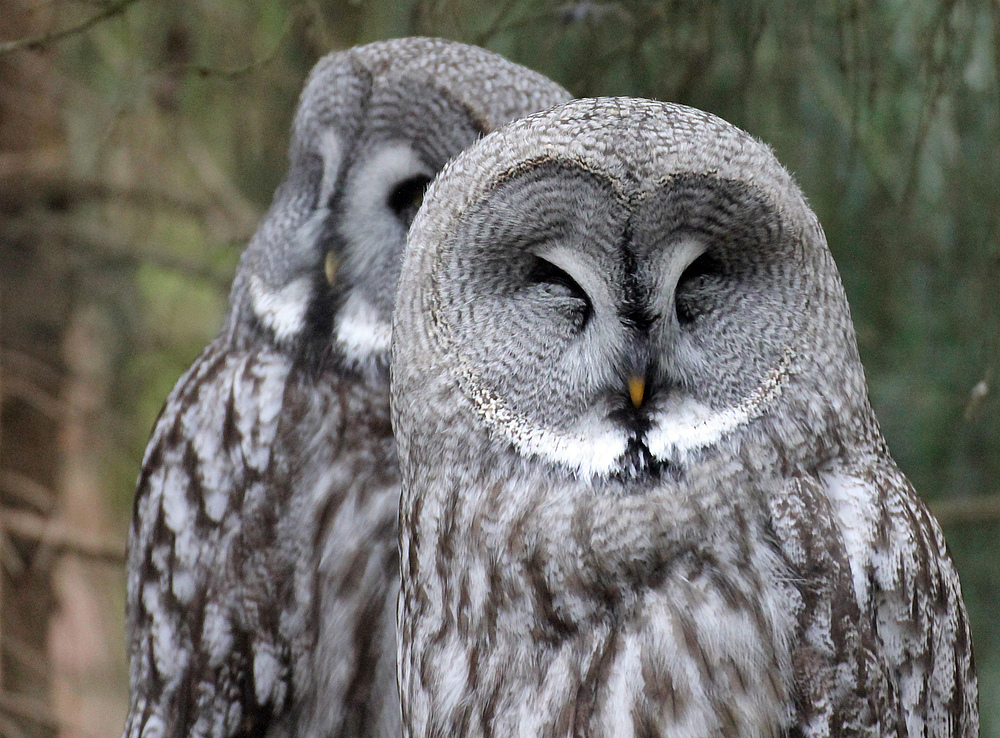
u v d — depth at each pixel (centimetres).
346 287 880
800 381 670
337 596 873
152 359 1647
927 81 959
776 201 650
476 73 874
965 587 1261
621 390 673
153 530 916
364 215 874
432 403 703
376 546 870
